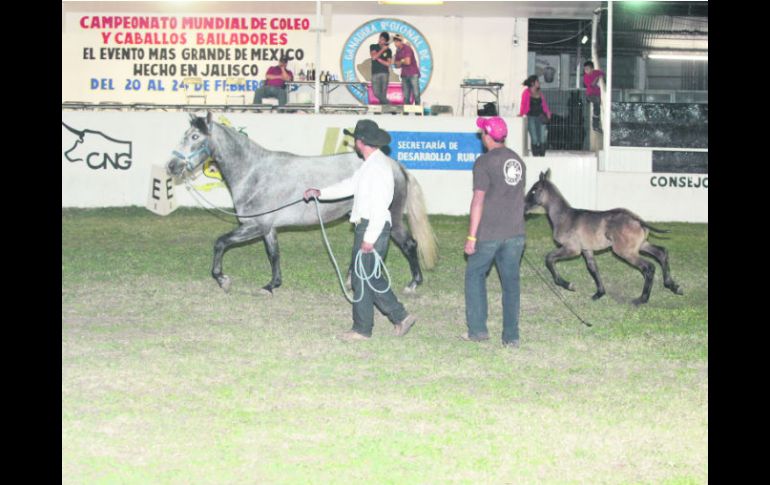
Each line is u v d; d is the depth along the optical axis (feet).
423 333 26.91
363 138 24.30
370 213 24.39
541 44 72.18
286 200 31.65
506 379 22.09
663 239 47.96
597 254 43.01
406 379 21.90
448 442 17.71
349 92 67.51
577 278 37.19
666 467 16.72
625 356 24.59
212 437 17.70
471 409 19.71
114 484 15.44
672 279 33.71
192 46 71.46
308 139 54.65
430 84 71.82
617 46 67.15
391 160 32.19
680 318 29.60
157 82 71.87
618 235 31.48
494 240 24.63
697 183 55.21
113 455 16.69
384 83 59.82
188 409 19.30
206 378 21.58
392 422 18.78
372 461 16.67
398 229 32.83
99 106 59.52
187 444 17.30
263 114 54.65
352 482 15.72
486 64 71.67
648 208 55.42
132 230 47.19
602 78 61.93
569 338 26.53
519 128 55.26
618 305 31.78
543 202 32.30
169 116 54.49
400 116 54.54
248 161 31.48
